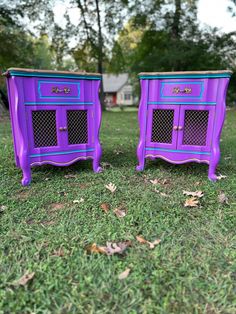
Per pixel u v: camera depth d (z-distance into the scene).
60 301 0.97
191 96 2.12
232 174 2.31
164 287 1.03
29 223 1.50
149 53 12.50
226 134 4.38
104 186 2.02
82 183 2.11
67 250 1.25
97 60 12.00
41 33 10.94
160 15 11.62
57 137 2.18
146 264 1.15
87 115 2.28
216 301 0.97
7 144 3.41
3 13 9.58
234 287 1.04
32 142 2.07
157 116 2.28
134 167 2.52
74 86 2.15
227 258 1.20
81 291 1.01
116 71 13.28
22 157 2.02
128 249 1.26
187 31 11.77
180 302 0.97
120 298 0.98
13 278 1.08
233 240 1.33
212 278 1.08
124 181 2.15
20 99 1.95
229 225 1.47
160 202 1.74
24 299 0.98
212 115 2.10
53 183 2.10
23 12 10.02
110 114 9.55
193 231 1.41
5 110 7.02
